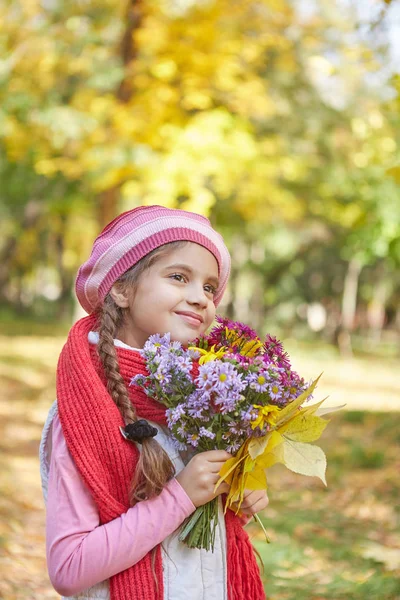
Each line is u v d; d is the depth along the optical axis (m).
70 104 10.89
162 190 8.74
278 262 31.61
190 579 1.66
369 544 5.06
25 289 45.00
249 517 1.88
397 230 14.70
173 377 1.65
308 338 36.09
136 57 10.12
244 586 1.75
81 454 1.61
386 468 7.76
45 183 15.41
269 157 10.75
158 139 8.98
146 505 1.61
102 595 1.64
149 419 1.71
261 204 11.27
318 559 4.81
